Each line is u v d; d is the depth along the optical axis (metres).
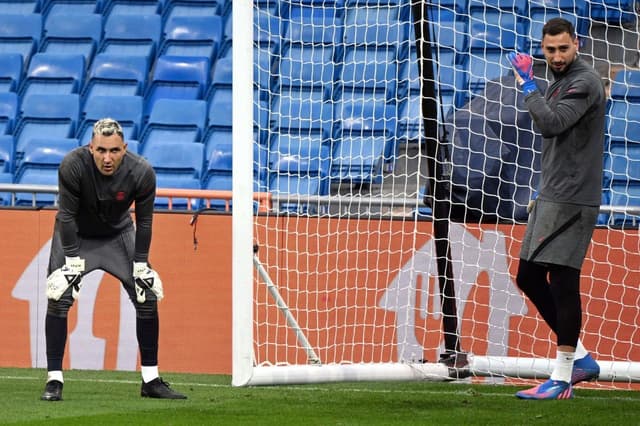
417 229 25.19
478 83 33.84
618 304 24.61
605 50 35.06
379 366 20.39
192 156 34.25
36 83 40.09
